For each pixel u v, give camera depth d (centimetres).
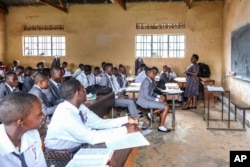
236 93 707
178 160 354
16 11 1085
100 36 1043
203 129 511
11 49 1098
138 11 1015
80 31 1053
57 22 1065
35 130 132
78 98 192
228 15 840
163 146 411
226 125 542
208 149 396
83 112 211
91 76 712
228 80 825
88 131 179
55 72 406
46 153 165
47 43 1084
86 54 1055
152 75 501
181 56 1005
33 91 319
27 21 1081
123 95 575
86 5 1041
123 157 147
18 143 119
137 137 176
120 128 185
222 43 953
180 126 535
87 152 150
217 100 857
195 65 712
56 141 186
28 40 1095
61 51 1077
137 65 988
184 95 725
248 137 457
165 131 489
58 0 1011
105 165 132
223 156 366
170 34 1003
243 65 619
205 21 975
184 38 995
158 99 506
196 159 356
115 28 1032
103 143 169
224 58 906
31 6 1073
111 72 590
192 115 641
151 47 1023
